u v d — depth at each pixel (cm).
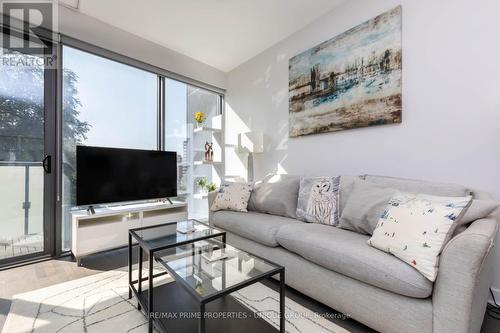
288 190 245
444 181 183
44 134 245
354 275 135
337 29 252
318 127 265
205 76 379
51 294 175
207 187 377
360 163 233
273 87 326
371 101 221
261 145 324
